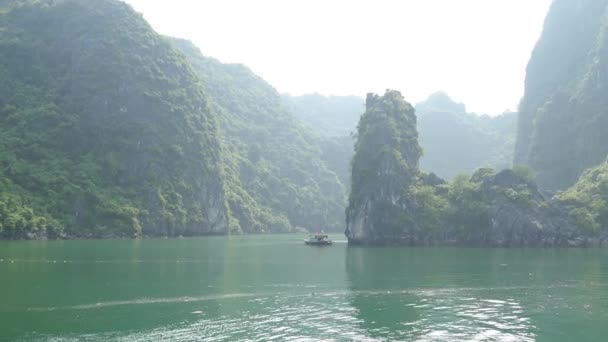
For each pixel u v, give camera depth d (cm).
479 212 13238
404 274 6919
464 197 13638
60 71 19762
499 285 5938
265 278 6462
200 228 19862
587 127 19412
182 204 19162
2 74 18875
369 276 6706
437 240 13438
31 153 17138
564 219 13162
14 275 6419
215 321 4150
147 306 4681
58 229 14950
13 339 3634
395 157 13825
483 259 9150
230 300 4994
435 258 9412
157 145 19175
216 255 9756
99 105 19050
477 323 4128
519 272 7144
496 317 4325
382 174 13750
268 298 5103
